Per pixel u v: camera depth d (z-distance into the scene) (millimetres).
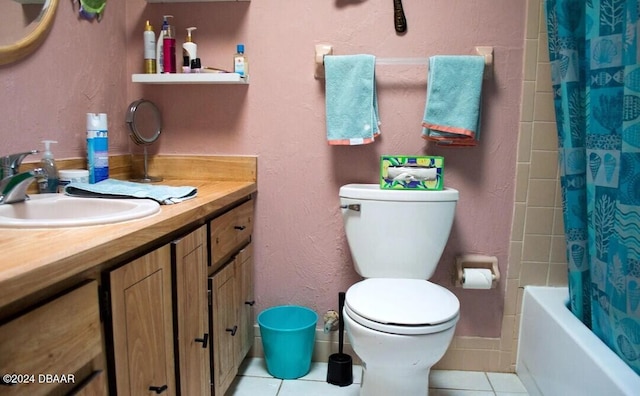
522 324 1787
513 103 1697
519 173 1727
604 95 1209
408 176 1604
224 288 1464
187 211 1117
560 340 1417
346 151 1782
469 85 1610
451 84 1612
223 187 1621
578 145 1399
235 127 1820
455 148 1738
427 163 1610
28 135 1273
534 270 1771
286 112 1790
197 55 1796
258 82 1787
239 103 1806
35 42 1277
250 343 1838
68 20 1433
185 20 1780
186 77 1669
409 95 1726
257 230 1868
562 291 1726
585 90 1354
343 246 1837
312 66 1754
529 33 1656
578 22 1368
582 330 1362
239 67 1722
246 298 1760
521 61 1675
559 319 1454
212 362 1371
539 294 1695
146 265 949
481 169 1741
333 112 1674
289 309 1868
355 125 1664
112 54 1701
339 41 1733
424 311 1252
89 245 737
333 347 1881
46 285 630
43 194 1245
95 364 794
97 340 783
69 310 704
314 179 1813
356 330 1258
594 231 1290
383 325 1199
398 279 1543
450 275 1810
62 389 709
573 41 1373
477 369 1846
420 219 1564
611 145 1198
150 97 1834
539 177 1722
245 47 1774
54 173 1297
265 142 1815
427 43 1699
